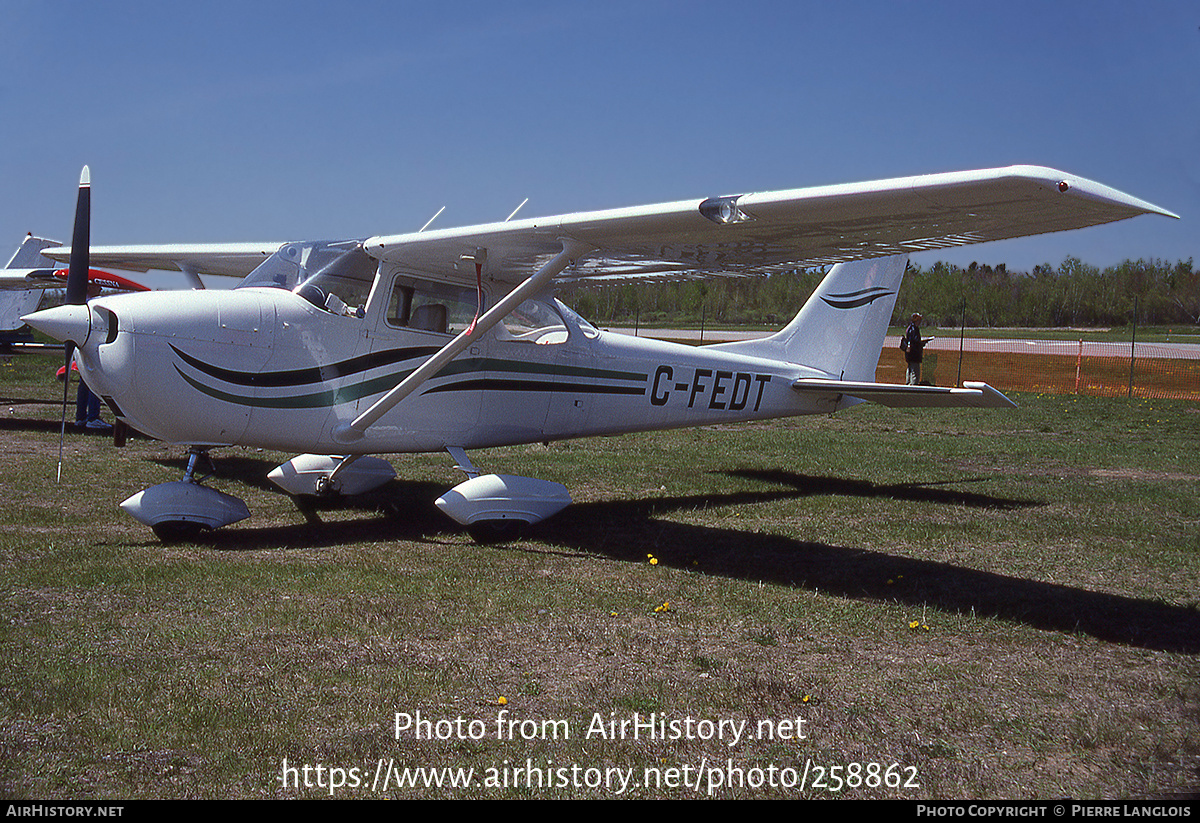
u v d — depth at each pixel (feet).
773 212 14.47
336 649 11.34
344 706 9.61
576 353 22.13
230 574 14.76
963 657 11.80
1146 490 25.00
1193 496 24.13
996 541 18.71
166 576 14.49
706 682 10.68
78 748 8.49
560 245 17.76
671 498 23.71
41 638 11.41
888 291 28.32
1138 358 92.53
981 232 14.61
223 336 17.21
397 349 19.29
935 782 8.36
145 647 11.16
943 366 83.61
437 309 19.83
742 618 13.26
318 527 19.34
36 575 14.32
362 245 18.89
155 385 16.67
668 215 15.24
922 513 21.75
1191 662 11.73
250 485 24.29
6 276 36.55
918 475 27.73
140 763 8.24
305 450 18.92
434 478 26.17
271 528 19.08
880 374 74.38
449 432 20.34
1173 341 130.11
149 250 25.50
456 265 19.43
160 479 24.35
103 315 16.70
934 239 15.66
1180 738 9.36
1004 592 14.85
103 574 14.48
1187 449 34.32
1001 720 9.77
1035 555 17.51
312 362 18.20
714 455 31.68
